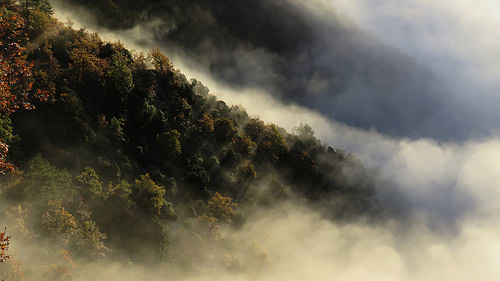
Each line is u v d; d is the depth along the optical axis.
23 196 55.50
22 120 63.91
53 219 56.59
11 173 56.34
